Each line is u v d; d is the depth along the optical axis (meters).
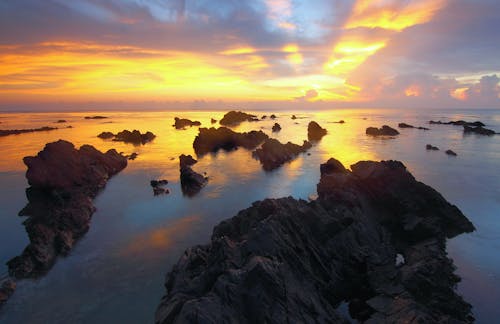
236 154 95.81
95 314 27.53
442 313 24.31
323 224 32.09
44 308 28.36
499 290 28.78
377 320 23.02
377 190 42.94
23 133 157.00
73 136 143.00
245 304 20.69
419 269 27.91
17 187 63.25
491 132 132.12
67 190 53.75
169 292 27.33
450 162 78.88
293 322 20.19
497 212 46.31
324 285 27.34
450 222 40.66
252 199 55.03
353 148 101.31
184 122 191.50
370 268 30.12
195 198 56.00
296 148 94.81
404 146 104.06
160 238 41.19
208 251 31.16
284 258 26.25
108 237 41.59
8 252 38.38
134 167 79.00
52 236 38.50
